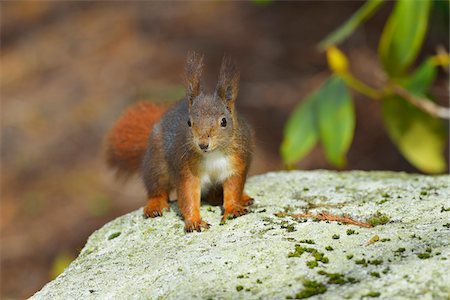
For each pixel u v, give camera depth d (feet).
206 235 22.57
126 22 75.05
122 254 22.38
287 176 28.91
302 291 16.96
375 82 58.13
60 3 82.38
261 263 18.90
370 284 16.63
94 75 69.15
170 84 63.77
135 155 31.07
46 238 53.98
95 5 80.23
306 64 62.64
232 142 24.84
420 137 38.27
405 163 53.83
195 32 69.92
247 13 70.54
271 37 66.49
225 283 18.08
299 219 22.61
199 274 18.85
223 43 66.90
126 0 79.00
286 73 62.44
